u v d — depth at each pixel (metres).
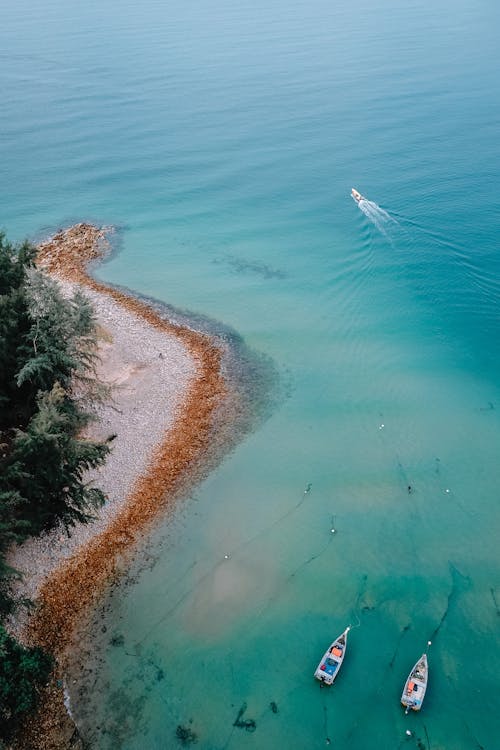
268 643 39.34
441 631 39.78
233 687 36.97
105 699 36.03
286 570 43.91
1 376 49.66
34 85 163.25
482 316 71.75
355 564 44.28
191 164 115.12
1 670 35.09
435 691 36.56
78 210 99.50
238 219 96.06
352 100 144.25
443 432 56.03
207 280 80.31
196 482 50.81
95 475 50.41
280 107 141.75
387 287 77.75
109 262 84.50
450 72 163.62
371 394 60.88
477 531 46.59
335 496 49.84
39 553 43.69
